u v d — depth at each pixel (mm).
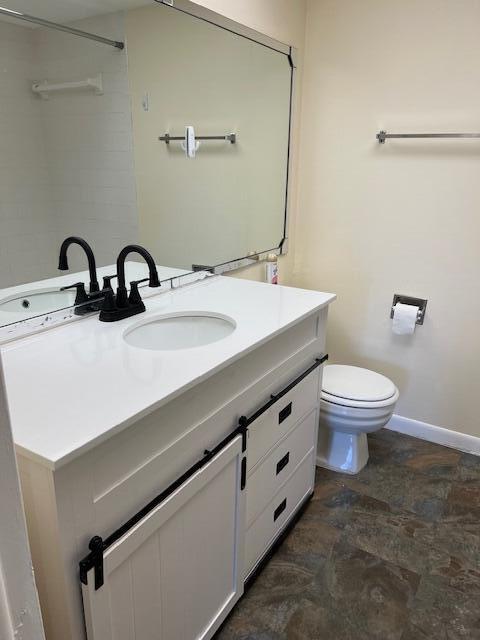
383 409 1909
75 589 851
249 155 2068
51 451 762
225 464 1202
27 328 1251
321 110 2291
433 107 2033
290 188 2420
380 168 2217
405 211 2213
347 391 1948
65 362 1099
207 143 1836
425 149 2092
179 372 1048
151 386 981
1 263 1202
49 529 814
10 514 407
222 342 1229
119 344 1207
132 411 884
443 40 1946
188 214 1812
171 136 1667
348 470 2121
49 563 844
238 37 1838
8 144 1181
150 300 1612
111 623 928
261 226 2264
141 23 1453
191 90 1703
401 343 2395
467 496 1990
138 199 1582
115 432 840
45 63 1218
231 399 1219
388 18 2029
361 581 1572
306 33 2230
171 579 1096
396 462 2225
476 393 2258
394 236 2271
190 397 1052
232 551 1367
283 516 1698
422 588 1548
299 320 1458
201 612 1260
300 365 1604
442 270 2197
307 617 1446
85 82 1331
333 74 2217
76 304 1394
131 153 1519
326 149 2328
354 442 2098
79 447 777
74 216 1374
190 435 1076
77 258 1399
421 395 2404
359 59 2139
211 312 1512
